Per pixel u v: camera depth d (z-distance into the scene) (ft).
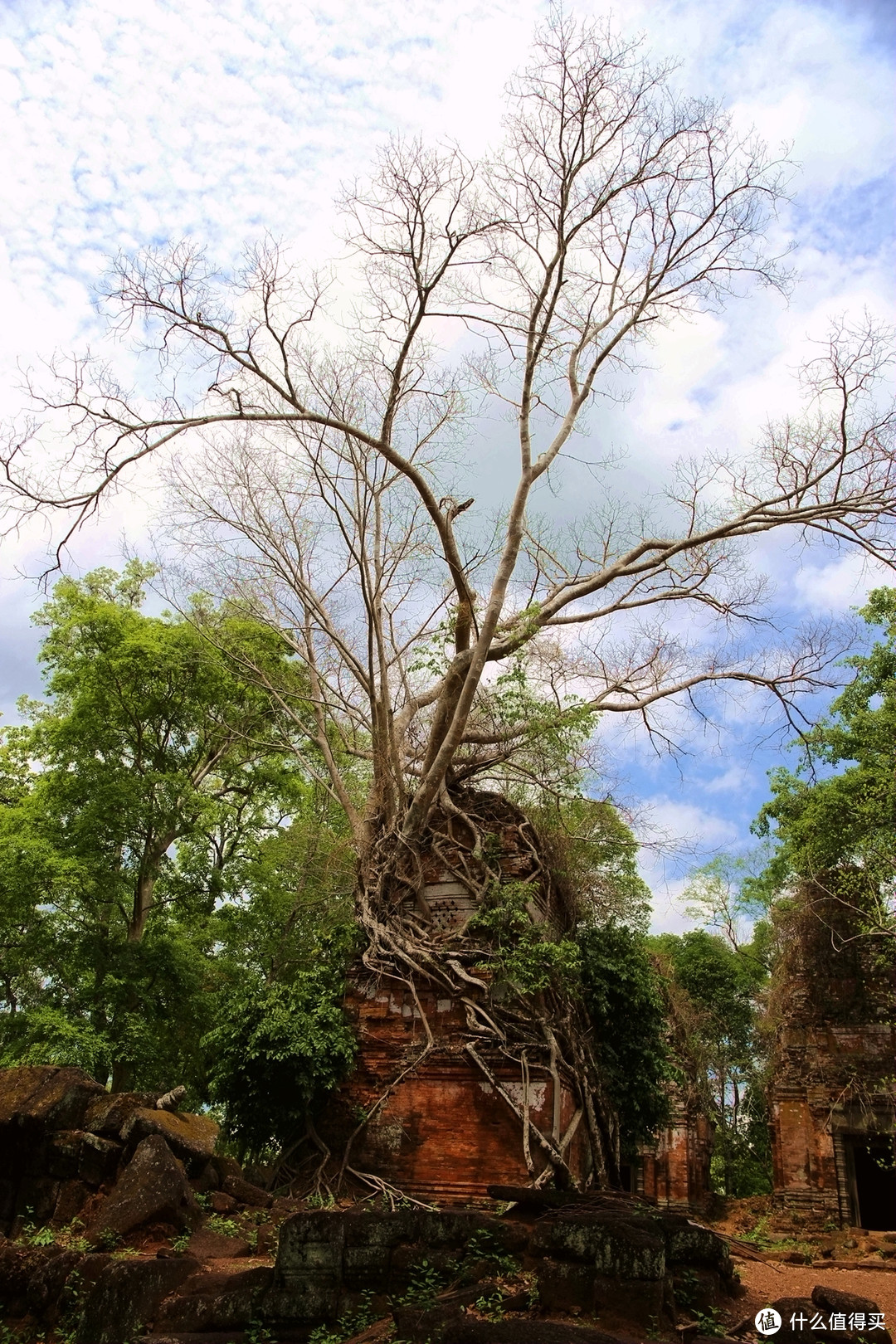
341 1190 47.78
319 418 51.21
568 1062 49.62
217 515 62.18
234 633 74.90
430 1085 49.65
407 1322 26.08
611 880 59.93
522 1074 47.96
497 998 49.42
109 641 74.18
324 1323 28.60
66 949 69.26
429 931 53.21
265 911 81.15
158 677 74.02
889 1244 58.95
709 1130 102.63
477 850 54.08
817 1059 75.20
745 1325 28.76
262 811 87.51
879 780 76.13
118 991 69.00
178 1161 37.65
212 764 82.28
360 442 56.70
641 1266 28.32
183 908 84.28
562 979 51.37
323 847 77.05
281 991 52.24
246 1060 49.42
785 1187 72.69
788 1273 41.88
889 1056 73.26
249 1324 28.76
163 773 74.38
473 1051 48.78
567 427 55.98
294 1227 30.35
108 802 70.38
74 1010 68.95
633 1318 27.53
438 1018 51.19
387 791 56.95
